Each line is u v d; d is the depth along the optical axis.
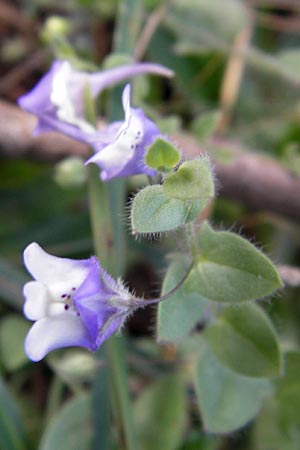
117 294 0.08
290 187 0.13
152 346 0.12
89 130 0.10
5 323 0.12
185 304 0.09
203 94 0.14
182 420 0.11
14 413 0.11
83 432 0.11
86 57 0.15
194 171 0.08
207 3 0.14
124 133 0.08
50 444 0.11
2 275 0.12
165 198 0.08
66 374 0.12
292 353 0.11
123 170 0.09
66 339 0.08
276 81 0.15
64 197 0.14
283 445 0.12
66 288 0.08
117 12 0.14
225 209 0.14
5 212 0.14
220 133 0.14
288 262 0.14
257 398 0.11
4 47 0.15
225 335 0.10
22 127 0.13
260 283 0.09
